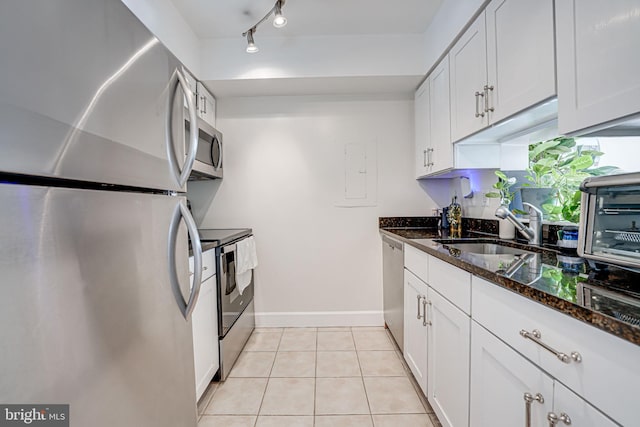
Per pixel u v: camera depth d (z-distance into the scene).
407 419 1.46
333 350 2.15
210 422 1.45
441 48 1.84
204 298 1.58
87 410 0.56
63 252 0.52
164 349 0.83
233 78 2.18
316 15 1.93
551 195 1.49
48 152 0.50
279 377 1.82
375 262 2.60
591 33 0.81
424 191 2.57
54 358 0.50
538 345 0.71
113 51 0.66
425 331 1.50
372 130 2.56
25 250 0.46
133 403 0.70
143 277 0.75
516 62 1.16
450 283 1.21
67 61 0.54
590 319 0.56
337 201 2.58
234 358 1.97
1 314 0.43
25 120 0.47
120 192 0.67
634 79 0.70
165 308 0.84
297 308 2.61
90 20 0.60
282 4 1.69
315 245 2.59
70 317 0.53
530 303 0.74
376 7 1.85
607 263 0.79
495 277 0.87
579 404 0.60
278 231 2.59
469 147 1.74
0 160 0.43
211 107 2.45
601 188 0.81
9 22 0.45
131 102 0.72
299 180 2.57
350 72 2.17
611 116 0.75
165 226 0.85
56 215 0.51
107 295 0.62
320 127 2.56
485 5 1.37
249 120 2.56
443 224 2.38
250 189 2.58
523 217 1.64
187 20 1.95
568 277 0.82
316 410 1.52
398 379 1.79
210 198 2.58
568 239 1.21
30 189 0.47
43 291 0.49
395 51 2.16
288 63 2.18
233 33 2.11
